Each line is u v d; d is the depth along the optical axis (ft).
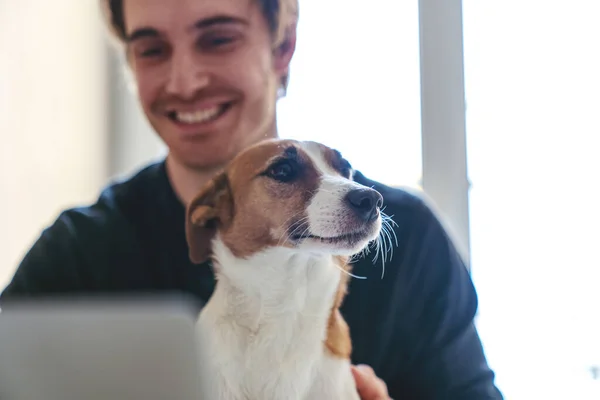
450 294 4.00
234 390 3.14
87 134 6.27
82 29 6.23
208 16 4.13
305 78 5.45
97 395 2.11
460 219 5.68
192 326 2.10
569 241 5.65
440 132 5.69
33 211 5.83
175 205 4.23
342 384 3.27
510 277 5.73
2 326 2.08
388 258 3.93
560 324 5.65
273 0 4.31
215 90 4.17
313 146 3.58
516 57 5.77
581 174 5.65
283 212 3.29
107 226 4.27
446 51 5.69
